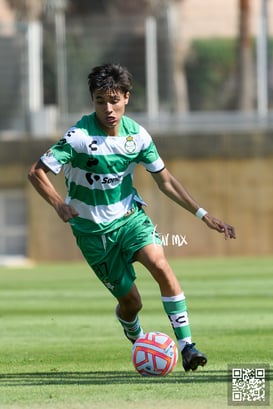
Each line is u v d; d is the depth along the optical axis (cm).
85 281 6312
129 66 9969
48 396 2247
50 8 13088
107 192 2617
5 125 9969
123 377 2527
